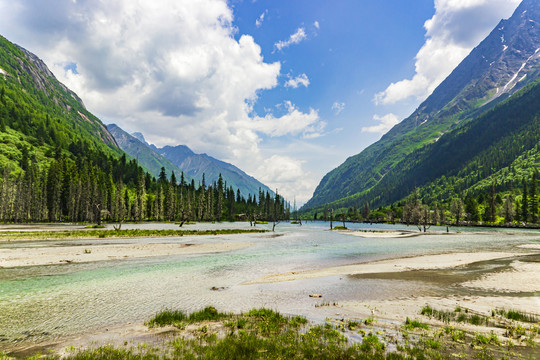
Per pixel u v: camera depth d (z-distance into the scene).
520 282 21.14
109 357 8.74
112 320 13.26
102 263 27.75
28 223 106.12
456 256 35.44
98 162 181.50
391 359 8.83
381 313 14.31
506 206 137.75
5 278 21.12
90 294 17.53
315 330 11.62
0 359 8.96
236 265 28.56
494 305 15.60
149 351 9.55
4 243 40.53
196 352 9.41
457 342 10.37
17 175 136.25
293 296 17.83
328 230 102.38
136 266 26.72
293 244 50.09
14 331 11.78
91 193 124.62
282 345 10.05
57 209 119.19
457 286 20.16
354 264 29.81
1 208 109.19
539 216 130.62
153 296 17.39
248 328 11.97
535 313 14.17
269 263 30.06
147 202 152.38
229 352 9.33
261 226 126.75
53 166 125.12
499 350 9.62
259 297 17.56
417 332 11.48
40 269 24.31
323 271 26.00
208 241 51.16
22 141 178.12
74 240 46.62
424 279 22.50
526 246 47.91
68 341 10.73
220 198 170.38
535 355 9.22
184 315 13.77
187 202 157.62
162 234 60.78
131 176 178.12
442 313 14.02
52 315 13.82
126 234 56.69
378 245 49.47
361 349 9.64
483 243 53.72
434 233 87.19
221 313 14.15
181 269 25.83
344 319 13.29
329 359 8.92
